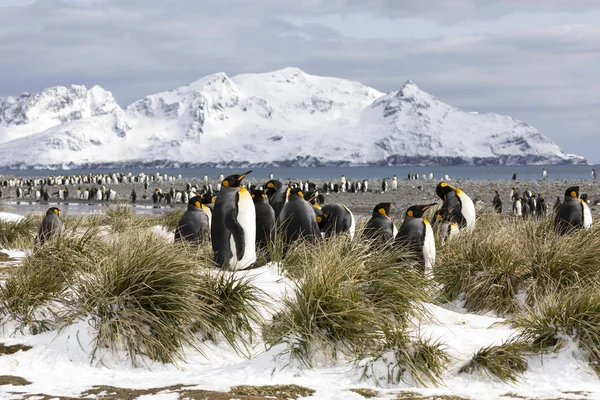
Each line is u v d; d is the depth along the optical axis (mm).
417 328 9758
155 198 80125
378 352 8742
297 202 13938
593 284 11242
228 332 9672
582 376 8398
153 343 9094
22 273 11312
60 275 11398
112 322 9289
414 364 8375
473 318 11016
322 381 8211
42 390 7492
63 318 9742
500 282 12312
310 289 9648
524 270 12508
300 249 12688
